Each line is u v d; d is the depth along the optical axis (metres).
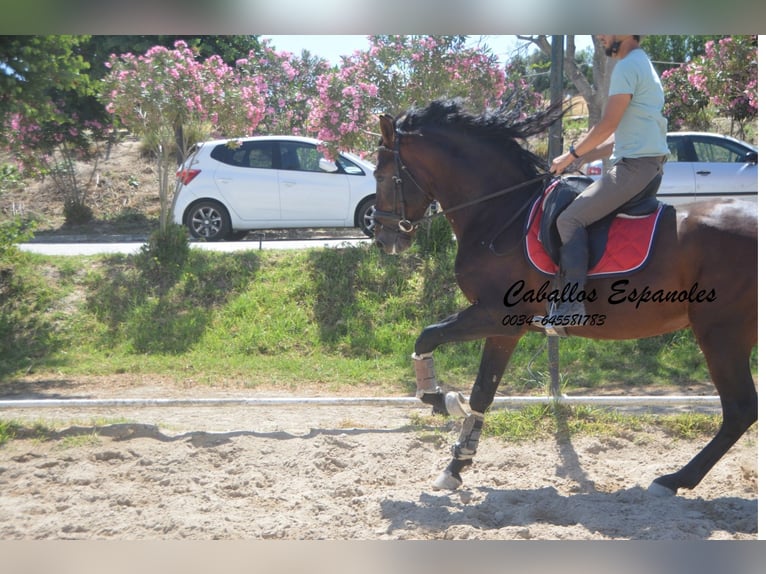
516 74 11.27
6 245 10.38
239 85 11.39
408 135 5.31
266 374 8.58
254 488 5.09
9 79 7.79
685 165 12.42
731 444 4.69
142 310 9.94
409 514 4.61
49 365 8.95
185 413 7.05
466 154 5.21
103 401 6.65
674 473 4.89
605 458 5.76
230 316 9.85
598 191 4.69
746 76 12.41
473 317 4.99
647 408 6.85
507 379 8.31
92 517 4.56
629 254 4.65
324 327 9.66
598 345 9.20
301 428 6.45
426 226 10.77
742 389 4.61
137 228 17.92
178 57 11.04
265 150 13.74
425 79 10.37
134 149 21.98
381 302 9.99
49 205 19.34
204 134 13.25
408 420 6.64
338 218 13.47
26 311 9.93
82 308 10.05
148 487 5.14
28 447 5.86
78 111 18.36
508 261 4.96
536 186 5.10
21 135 10.12
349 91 10.29
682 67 15.91
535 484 5.23
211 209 13.60
